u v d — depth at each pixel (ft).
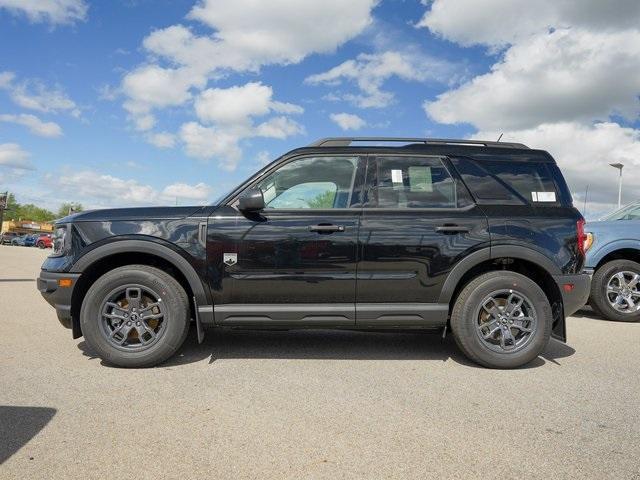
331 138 15.81
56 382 12.92
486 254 14.90
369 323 14.92
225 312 14.62
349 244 14.74
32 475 8.10
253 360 15.33
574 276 15.15
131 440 9.47
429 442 9.59
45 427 10.02
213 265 14.57
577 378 13.98
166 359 14.69
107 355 14.21
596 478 8.33
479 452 9.21
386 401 11.82
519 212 15.35
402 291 14.87
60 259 14.64
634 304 23.34
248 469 8.41
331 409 11.24
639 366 15.33
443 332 15.24
